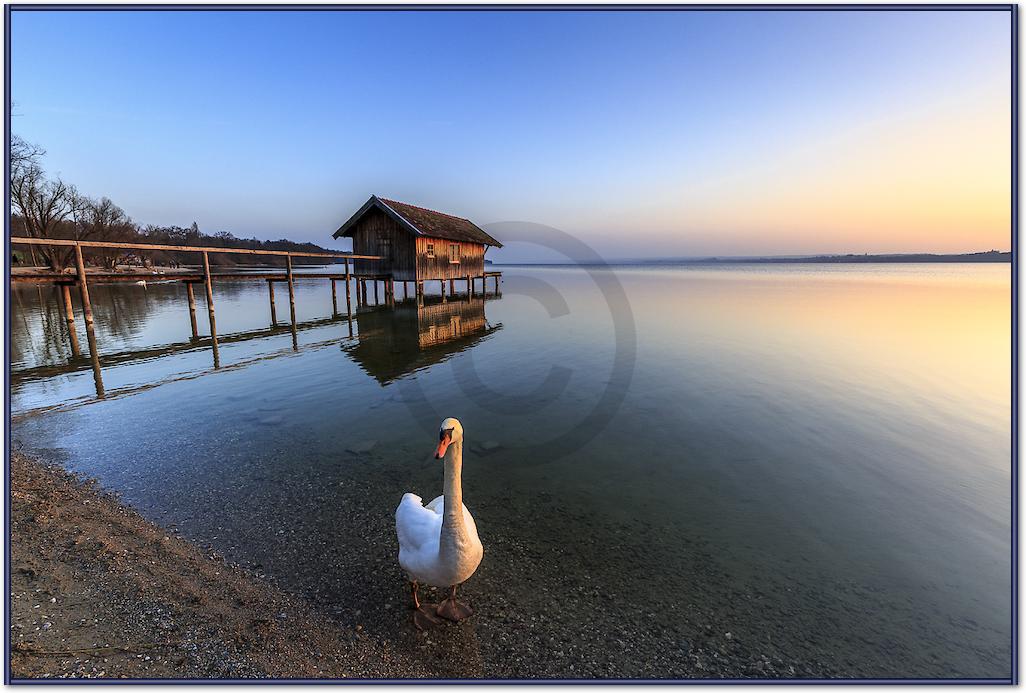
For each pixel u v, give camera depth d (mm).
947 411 10898
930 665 4125
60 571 4812
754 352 17469
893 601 4938
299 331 21953
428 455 8562
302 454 8469
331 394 12188
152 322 23891
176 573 5035
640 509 6734
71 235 48344
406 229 27672
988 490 7301
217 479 7422
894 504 6910
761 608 4816
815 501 6984
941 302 35219
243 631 4219
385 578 5152
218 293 45438
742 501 6992
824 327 23062
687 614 4715
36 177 43062
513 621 4566
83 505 6387
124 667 3680
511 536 6016
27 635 3891
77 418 9961
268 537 5887
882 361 15828
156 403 11086
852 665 4125
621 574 5312
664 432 9758
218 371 14258
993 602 4918
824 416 10625
